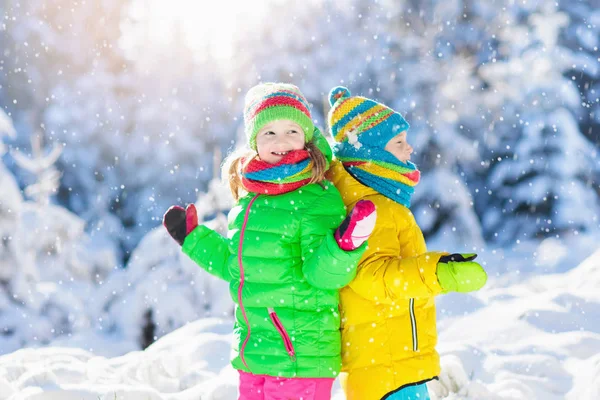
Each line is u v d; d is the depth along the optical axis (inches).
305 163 127.1
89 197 807.7
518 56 717.3
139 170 810.2
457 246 682.8
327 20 716.7
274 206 127.4
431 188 687.7
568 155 717.9
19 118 842.8
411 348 124.7
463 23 718.5
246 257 127.3
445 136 687.7
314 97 700.7
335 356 125.1
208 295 414.0
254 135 130.2
